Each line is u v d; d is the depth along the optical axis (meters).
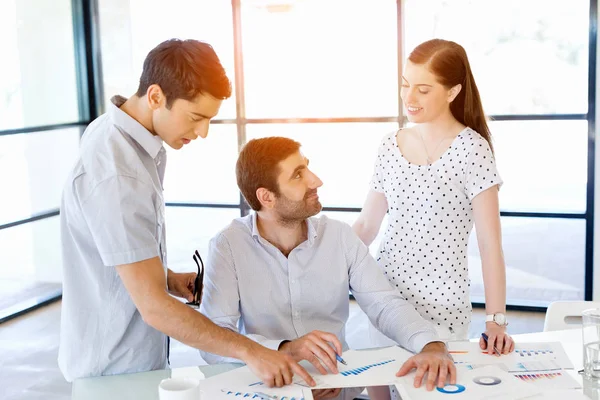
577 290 4.93
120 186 1.78
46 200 5.30
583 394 1.70
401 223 2.37
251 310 2.17
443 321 2.33
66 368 2.01
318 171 5.94
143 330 1.98
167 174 6.03
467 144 2.26
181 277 2.20
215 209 5.66
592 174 4.51
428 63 2.22
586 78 4.73
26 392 3.77
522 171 5.08
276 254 2.16
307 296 2.19
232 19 5.18
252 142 2.12
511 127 5.02
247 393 1.75
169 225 5.75
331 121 5.06
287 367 1.78
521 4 4.82
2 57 4.93
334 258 2.20
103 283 1.91
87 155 1.82
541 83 4.82
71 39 5.44
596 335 1.81
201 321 1.79
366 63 5.18
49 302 5.26
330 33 5.28
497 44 4.91
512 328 4.53
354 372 1.86
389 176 2.40
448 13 4.95
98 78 5.54
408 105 2.27
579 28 4.71
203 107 1.82
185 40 1.84
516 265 5.07
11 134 4.95
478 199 2.26
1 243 5.00
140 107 1.86
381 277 2.21
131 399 1.80
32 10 5.14
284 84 5.34
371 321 2.23
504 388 1.74
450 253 2.31
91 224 1.79
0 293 5.02
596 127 4.46
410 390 1.75
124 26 5.55
